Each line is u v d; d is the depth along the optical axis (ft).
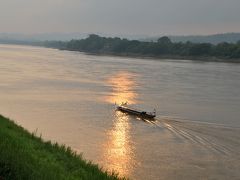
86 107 193.98
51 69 402.31
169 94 253.44
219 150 121.49
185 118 174.91
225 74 413.39
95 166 56.49
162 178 95.66
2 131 57.93
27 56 647.15
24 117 163.22
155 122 163.53
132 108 188.96
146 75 374.43
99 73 377.09
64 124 153.38
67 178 43.86
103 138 133.59
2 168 37.55
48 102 202.80
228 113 192.03
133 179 93.97
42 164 46.21
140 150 119.55
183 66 515.09
